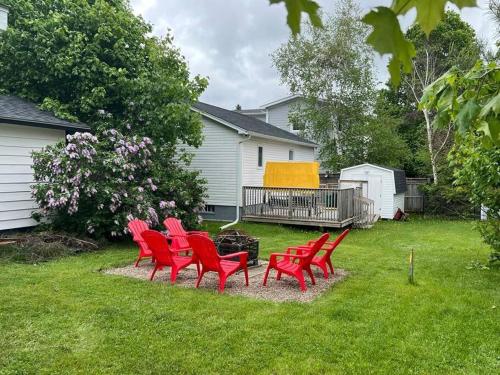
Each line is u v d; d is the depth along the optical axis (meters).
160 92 10.53
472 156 6.91
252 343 4.09
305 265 6.32
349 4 19.89
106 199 8.88
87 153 8.62
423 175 21.86
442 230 13.58
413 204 18.67
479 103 1.70
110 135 9.70
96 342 4.06
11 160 8.88
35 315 4.71
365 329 4.48
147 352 3.86
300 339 4.19
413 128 24.92
